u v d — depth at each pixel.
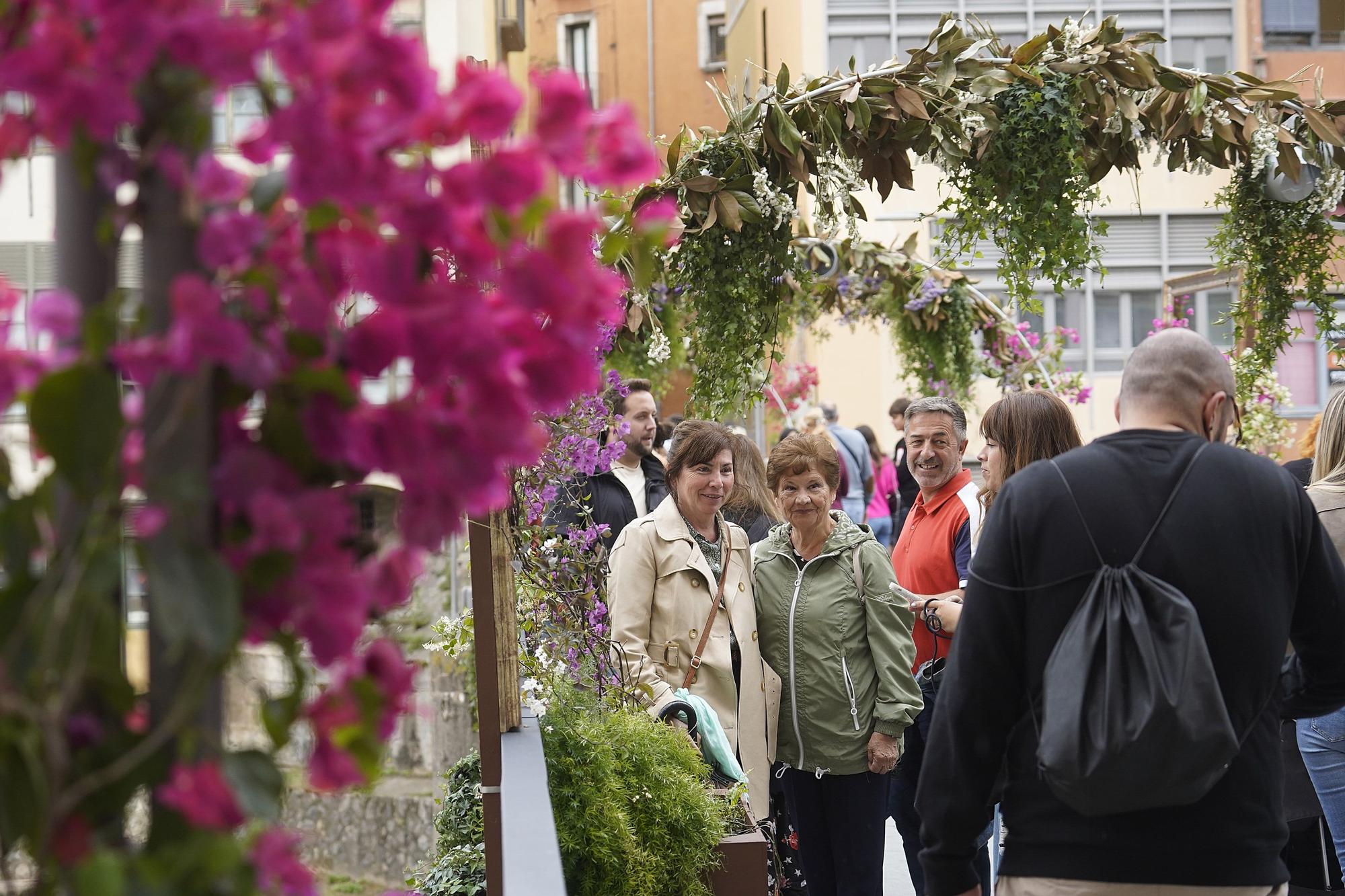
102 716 1.16
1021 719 2.80
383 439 1.23
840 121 5.06
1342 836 4.66
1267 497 2.72
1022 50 5.14
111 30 1.09
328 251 1.21
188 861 1.08
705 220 5.05
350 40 1.14
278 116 1.14
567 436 4.21
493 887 3.51
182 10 1.11
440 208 1.21
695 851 3.89
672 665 4.82
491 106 1.20
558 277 1.24
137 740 1.17
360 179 1.15
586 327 1.27
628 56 31.41
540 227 1.25
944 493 5.55
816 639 4.98
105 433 1.10
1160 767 2.47
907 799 5.39
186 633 1.10
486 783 3.52
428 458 1.23
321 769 1.23
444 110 1.20
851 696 4.94
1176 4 20.61
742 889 3.96
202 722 1.22
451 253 1.30
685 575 4.89
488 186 1.21
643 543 4.92
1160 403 2.89
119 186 1.19
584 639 4.32
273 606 1.21
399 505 1.28
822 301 11.95
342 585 1.21
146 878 1.07
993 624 2.76
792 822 5.22
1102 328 20.08
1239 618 2.64
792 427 14.30
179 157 1.16
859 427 14.88
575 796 3.78
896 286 11.71
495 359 1.23
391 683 1.27
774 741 4.98
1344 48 20.59
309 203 1.16
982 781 2.80
